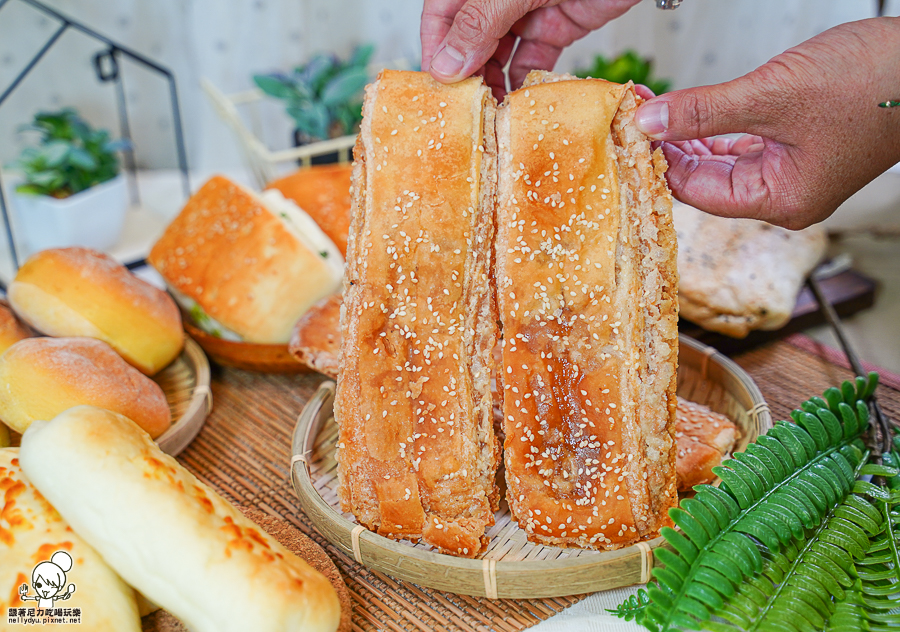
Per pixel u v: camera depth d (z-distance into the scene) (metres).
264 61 1.17
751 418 0.57
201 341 0.68
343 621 0.46
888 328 0.76
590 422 0.49
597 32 1.19
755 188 0.52
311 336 0.62
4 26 1.08
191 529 0.43
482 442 0.51
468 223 0.50
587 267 0.49
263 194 0.77
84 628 0.42
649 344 0.50
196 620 0.42
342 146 0.91
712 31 1.23
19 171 0.90
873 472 0.50
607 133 0.49
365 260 0.50
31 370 0.55
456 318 0.50
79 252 0.64
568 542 0.50
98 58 0.88
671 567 0.44
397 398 0.50
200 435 0.63
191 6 1.11
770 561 0.46
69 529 0.45
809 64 0.47
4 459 0.48
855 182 0.51
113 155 0.95
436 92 0.50
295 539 0.50
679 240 0.73
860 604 0.44
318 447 0.58
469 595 0.48
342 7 1.17
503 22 0.50
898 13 1.09
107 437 0.45
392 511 0.49
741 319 0.70
